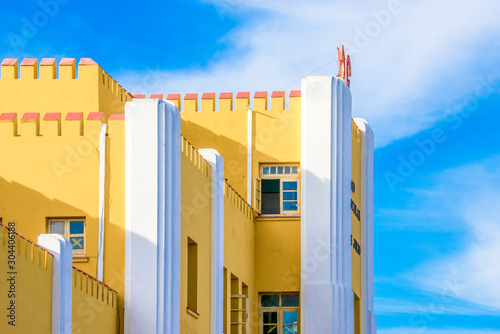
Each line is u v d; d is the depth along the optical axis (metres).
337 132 41.72
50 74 39.50
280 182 43.38
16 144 33.69
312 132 41.69
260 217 42.97
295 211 43.16
